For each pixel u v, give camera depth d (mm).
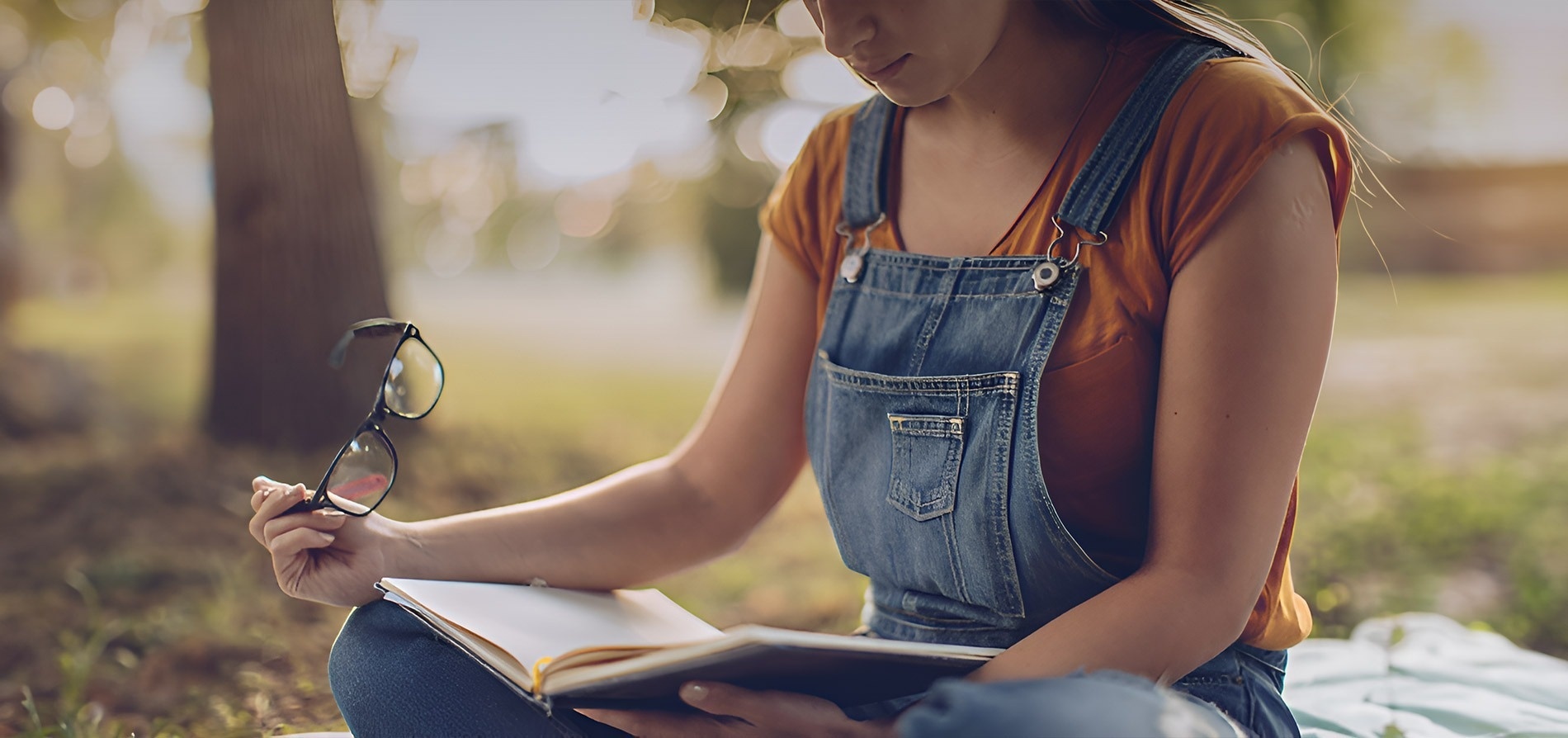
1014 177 1469
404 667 1380
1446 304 13000
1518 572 4176
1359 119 8023
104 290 19516
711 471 1712
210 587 3844
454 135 8180
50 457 5594
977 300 1433
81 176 19938
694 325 16875
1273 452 1268
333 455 5691
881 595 1550
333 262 5746
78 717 2672
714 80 5477
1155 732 997
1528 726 1864
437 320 15602
